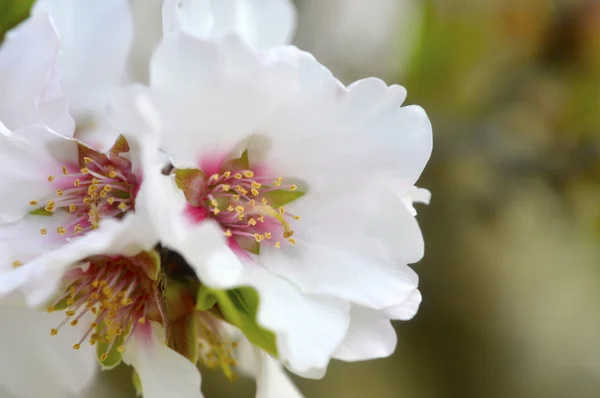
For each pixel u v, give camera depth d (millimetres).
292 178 192
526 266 366
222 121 185
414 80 349
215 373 275
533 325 360
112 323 188
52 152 190
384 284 188
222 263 180
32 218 189
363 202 190
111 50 201
